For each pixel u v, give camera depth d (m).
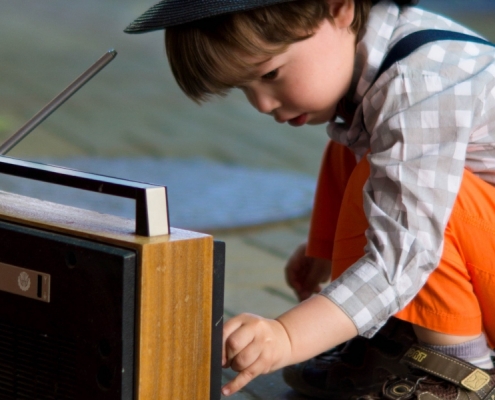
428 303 2.47
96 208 5.03
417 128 2.40
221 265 1.90
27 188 5.39
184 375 1.83
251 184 5.71
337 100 2.64
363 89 2.61
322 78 2.55
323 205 3.09
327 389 2.76
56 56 10.52
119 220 1.93
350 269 2.30
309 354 2.19
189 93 2.60
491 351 2.85
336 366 2.76
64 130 7.06
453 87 2.45
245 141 7.05
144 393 1.75
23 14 13.50
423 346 2.55
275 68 2.48
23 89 8.62
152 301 1.73
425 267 2.33
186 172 5.93
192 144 6.84
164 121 7.66
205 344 1.86
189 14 2.28
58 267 1.80
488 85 2.49
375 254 2.30
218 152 6.62
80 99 8.38
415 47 2.55
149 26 2.34
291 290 3.81
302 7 2.43
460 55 2.54
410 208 2.34
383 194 2.38
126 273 1.70
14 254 1.87
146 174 5.79
